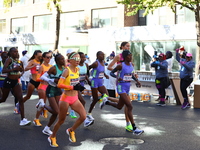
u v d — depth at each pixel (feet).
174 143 19.97
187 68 35.22
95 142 20.11
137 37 75.82
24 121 24.23
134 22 83.66
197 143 20.02
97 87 26.27
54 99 21.50
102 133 22.67
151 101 42.60
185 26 68.44
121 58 23.08
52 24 97.66
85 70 26.43
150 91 42.96
